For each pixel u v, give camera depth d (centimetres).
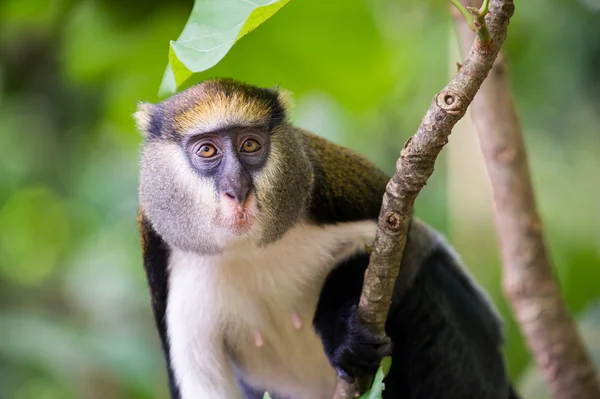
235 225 765
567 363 982
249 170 779
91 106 1474
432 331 924
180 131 790
